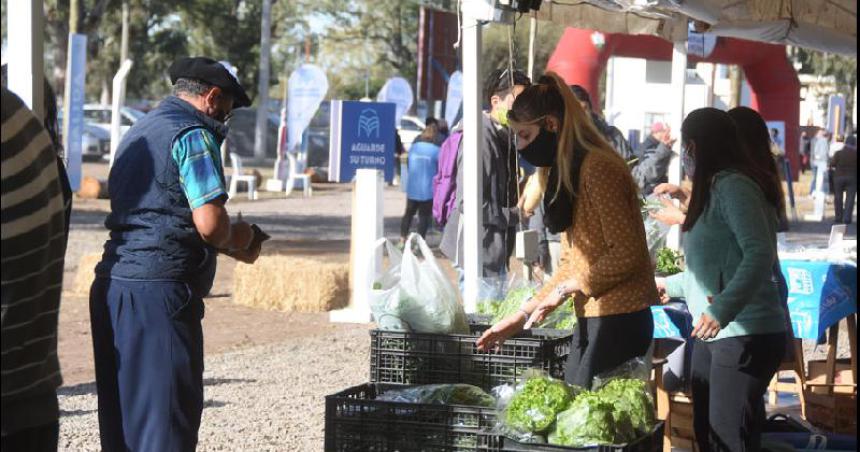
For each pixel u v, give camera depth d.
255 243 5.01
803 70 43.38
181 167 4.66
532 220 8.66
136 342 4.68
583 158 4.52
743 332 4.79
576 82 21.55
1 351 2.90
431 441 4.37
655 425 4.38
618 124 32.41
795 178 28.17
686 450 6.48
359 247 12.27
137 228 4.72
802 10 8.83
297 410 8.04
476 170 7.78
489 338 4.68
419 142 17.95
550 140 4.60
